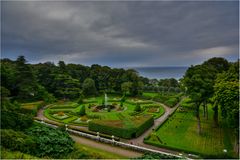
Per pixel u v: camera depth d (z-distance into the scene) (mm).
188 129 41406
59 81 80062
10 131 28141
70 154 26969
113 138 34531
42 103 61844
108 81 95562
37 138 28734
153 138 35469
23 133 30891
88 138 36812
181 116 51688
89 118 49531
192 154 29734
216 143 34062
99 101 72188
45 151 26500
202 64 48625
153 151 29984
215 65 49938
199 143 34156
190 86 37719
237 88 30281
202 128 41906
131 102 68625
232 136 36781
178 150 31156
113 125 38938
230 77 35375
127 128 37094
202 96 37062
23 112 48906
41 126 35969
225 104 30656
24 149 25734
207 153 29344
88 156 26891
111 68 101812
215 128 41656
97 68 101438
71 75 93812
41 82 79625
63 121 46969
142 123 40438
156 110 57688
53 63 101812
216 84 34469
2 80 54938
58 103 68875
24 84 60000
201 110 56500
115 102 71062
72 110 57375
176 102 70562
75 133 38875
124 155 29453
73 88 80062
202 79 37906
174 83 116125
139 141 35781
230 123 30094
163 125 44562
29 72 61812
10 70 58812
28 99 62781
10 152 24406
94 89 88000
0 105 34250
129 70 95000
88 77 97438
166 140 35594
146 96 83625
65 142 28453
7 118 32469
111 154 29516
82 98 72062
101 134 37188
